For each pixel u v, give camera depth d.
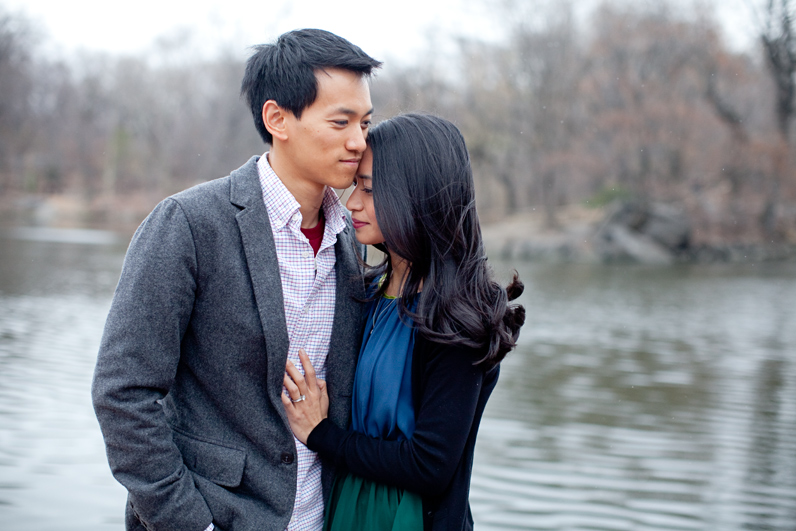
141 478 1.55
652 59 32.59
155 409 1.57
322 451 1.73
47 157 53.50
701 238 29.33
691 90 32.56
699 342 10.10
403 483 1.67
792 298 15.84
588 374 7.85
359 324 1.85
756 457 5.19
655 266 24.77
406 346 1.77
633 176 32.75
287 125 1.67
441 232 1.72
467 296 1.71
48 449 4.67
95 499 3.93
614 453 5.20
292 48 1.65
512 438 5.48
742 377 7.85
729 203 30.30
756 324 11.95
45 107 56.47
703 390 7.23
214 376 1.66
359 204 1.82
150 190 51.03
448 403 1.67
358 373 1.80
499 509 4.10
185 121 53.47
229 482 1.65
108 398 1.53
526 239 30.06
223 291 1.64
